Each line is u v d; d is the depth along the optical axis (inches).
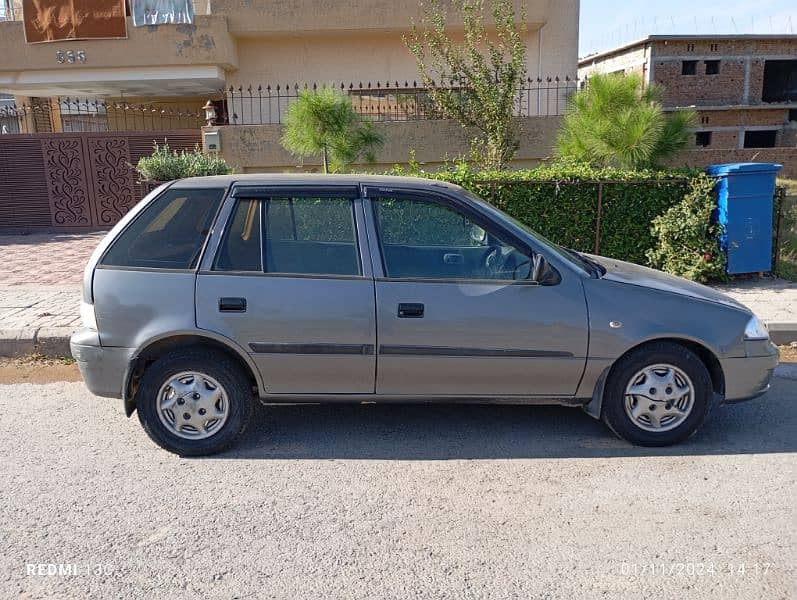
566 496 150.1
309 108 414.9
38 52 557.6
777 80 1247.5
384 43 603.2
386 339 166.7
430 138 511.2
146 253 170.9
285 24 563.8
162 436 169.5
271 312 165.6
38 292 325.7
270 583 119.4
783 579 120.0
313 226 172.6
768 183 328.2
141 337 165.8
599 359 168.7
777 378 232.5
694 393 170.7
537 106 556.7
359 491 152.8
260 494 151.5
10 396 216.7
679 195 345.1
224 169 412.2
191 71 570.6
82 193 532.1
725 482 155.9
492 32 575.2
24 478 159.3
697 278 333.7
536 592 116.8
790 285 336.5
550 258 171.0
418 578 120.7
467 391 171.8
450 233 175.6
